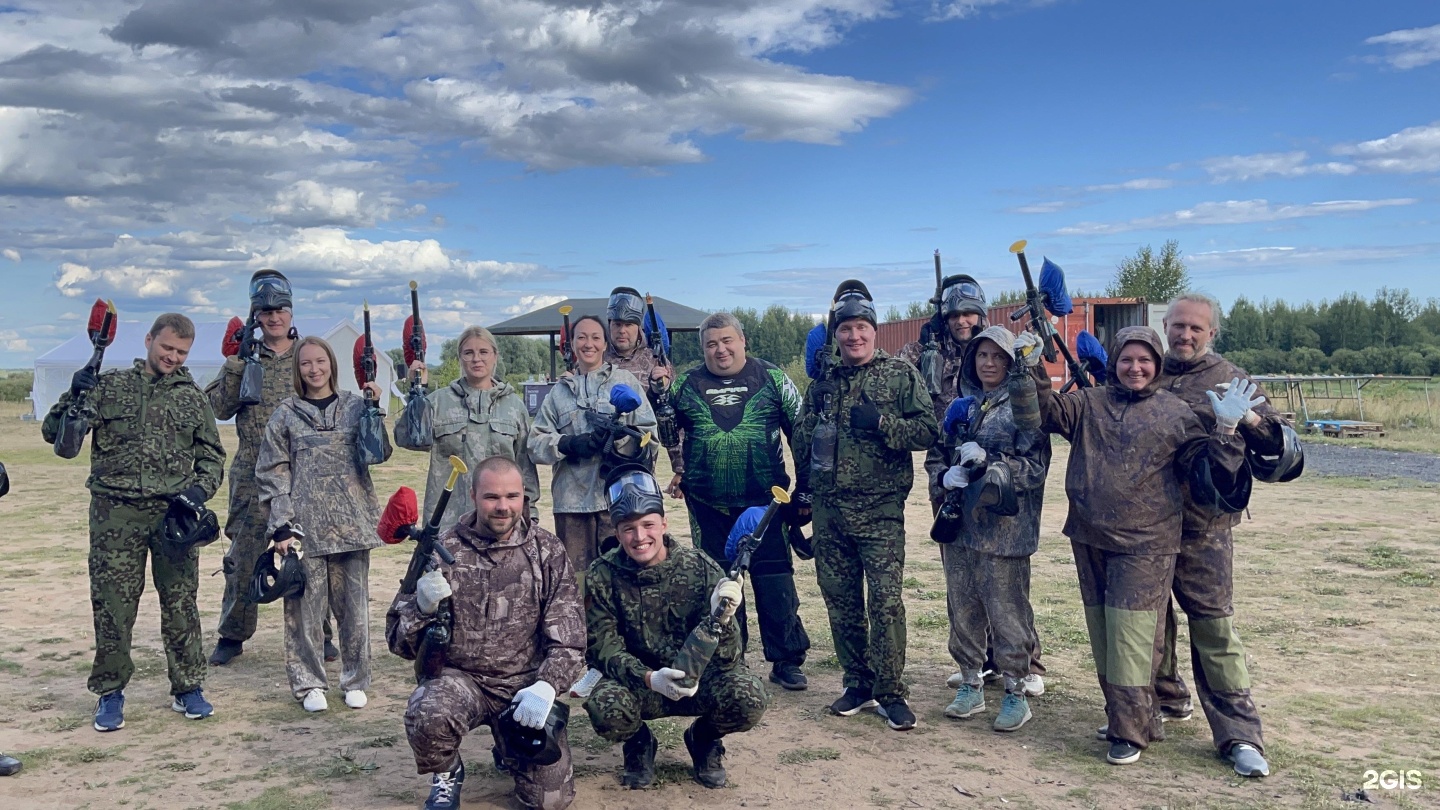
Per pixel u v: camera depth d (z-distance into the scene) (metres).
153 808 4.34
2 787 4.57
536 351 58.69
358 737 5.26
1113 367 5.02
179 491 5.44
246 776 4.71
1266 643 6.74
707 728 4.55
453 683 4.21
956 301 6.14
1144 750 4.97
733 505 6.17
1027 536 5.24
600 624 4.52
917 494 14.41
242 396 6.39
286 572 5.51
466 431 5.93
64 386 31.86
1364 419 24.28
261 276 6.66
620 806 4.38
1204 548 4.88
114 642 5.36
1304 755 4.85
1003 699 5.60
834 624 5.61
